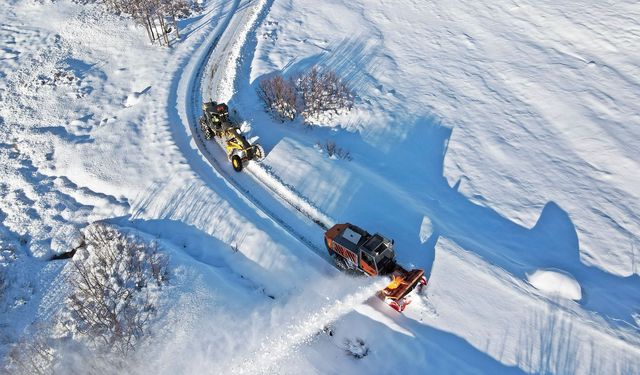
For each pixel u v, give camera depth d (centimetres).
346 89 2467
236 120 2309
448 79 2614
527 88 2527
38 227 1911
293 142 2145
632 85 2520
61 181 2102
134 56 2838
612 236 1769
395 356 1307
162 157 2142
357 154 2136
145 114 2409
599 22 2931
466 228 1775
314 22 3064
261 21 3070
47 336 1473
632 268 1642
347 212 1802
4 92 2623
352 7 3200
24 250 1828
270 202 1895
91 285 1588
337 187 1908
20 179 2128
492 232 1778
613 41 2800
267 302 1497
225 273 1614
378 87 2547
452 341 1340
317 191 1897
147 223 1866
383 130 2281
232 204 1870
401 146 2200
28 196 2050
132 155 2172
